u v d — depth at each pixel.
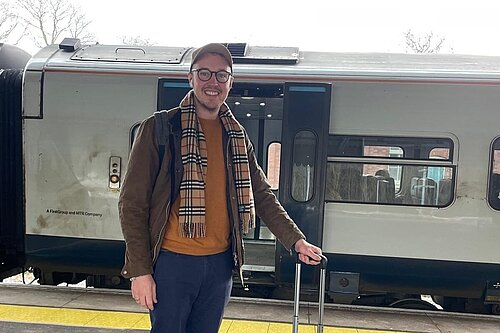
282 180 5.37
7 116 5.86
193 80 2.39
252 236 6.62
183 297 2.33
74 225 5.59
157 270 2.30
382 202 5.27
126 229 2.24
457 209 5.19
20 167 5.84
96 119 5.54
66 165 5.57
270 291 5.79
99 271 5.63
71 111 5.56
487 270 5.18
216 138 2.45
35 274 5.97
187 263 2.31
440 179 5.22
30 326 4.12
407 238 5.25
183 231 2.26
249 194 2.45
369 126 5.30
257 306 5.09
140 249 2.23
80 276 6.16
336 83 5.33
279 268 5.36
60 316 4.42
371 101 5.29
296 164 5.36
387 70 5.31
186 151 2.30
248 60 5.59
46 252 5.65
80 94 5.55
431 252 5.23
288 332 4.24
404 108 5.25
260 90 5.63
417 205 5.23
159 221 2.29
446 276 5.23
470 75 5.19
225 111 2.50
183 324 2.37
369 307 5.11
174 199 2.32
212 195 2.37
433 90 5.21
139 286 2.22
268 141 5.92
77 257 5.62
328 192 5.34
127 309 4.73
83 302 4.95
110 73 5.53
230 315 4.71
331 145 5.34
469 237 5.19
